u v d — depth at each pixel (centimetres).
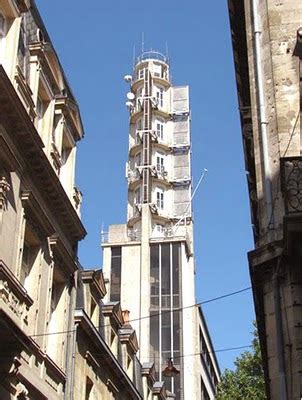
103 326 2900
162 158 7312
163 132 7481
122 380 2967
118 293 6294
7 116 1823
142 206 6769
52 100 2312
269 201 1490
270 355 1349
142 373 3669
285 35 1669
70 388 2212
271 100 1608
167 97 7688
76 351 2366
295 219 1259
